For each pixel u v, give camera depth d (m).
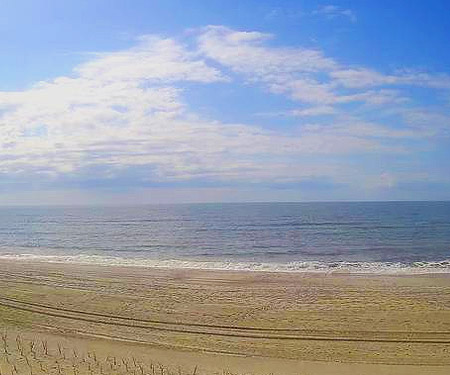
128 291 22.28
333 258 35.69
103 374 11.17
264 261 34.19
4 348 13.34
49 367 11.39
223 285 23.59
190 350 14.56
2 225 77.88
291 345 15.11
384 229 60.50
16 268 29.22
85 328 16.66
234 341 15.46
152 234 58.22
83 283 24.17
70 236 57.16
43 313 18.52
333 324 17.17
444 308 19.16
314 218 84.31
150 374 11.63
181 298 20.91
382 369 13.20
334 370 13.05
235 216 94.25
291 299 20.66
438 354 14.40
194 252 40.50
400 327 16.86
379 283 24.00
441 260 33.88
